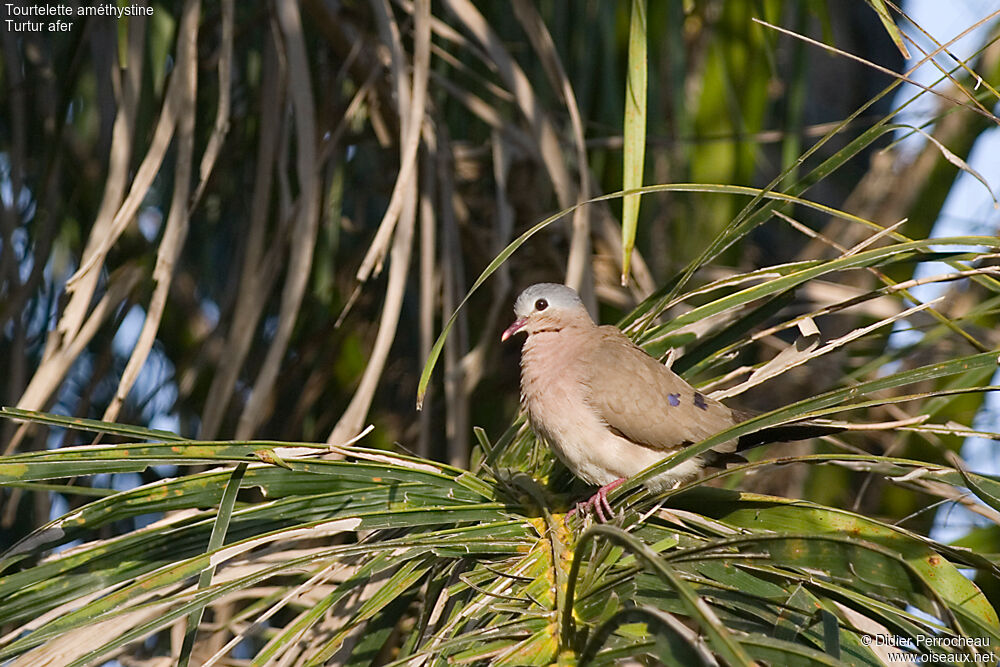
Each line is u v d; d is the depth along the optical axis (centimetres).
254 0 1110
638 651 454
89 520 571
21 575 559
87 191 1123
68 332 765
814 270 648
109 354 938
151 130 963
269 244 1095
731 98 1089
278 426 1177
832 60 1703
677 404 849
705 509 687
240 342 851
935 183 1209
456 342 934
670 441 847
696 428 848
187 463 584
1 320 956
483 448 804
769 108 1435
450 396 907
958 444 1086
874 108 1712
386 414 1183
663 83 1095
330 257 1103
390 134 1080
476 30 936
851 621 560
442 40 1050
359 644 654
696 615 396
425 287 899
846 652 534
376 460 652
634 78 710
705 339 872
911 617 525
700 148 1224
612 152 1130
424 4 841
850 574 544
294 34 845
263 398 783
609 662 455
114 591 593
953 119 1177
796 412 557
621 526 659
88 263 771
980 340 1094
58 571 569
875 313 1088
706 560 540
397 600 675
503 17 1059
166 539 606
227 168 1117
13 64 1015
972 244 605
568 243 1127
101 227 830
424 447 909
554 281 1141
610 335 898
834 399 554
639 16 714
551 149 935
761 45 1177
